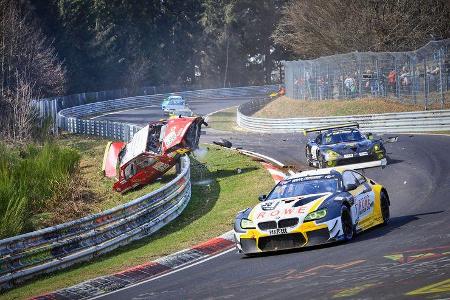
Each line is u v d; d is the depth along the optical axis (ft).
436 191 193.36
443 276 91.45
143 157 271.90
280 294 95.30
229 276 116.57
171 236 180.65
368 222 141.79
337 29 573.74
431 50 401.49
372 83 435.94
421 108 405.39
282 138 387.75
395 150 289.12
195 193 251.80
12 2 593.01
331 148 247.91
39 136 428.97
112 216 179.11
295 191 138.82
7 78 537.24
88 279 139.13
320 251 124.57
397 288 88.22
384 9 549.13
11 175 255.29
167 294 110.22
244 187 247.50
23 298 131.03
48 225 228.22
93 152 402.52
